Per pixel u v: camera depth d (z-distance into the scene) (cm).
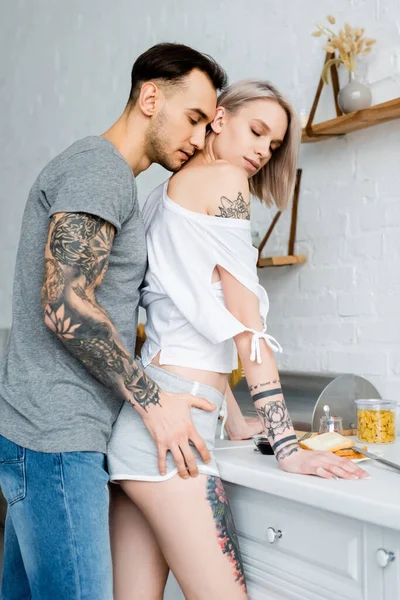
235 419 189
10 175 448
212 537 142
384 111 216
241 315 147
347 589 131
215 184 150
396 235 227
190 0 317
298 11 263
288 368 265
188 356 149
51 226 134
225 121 176
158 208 160
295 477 140
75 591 132
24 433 136
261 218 280
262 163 178
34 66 430
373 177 235
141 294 160
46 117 417
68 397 137
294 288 264
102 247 135
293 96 265
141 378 139
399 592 120
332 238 249
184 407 142
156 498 142
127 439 145
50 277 131
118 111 360
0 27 463
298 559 143
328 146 252
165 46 160
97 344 132
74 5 397
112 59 366
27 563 137
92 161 141
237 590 143
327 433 164
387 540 122
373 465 153
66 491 133
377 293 232
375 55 234
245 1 287
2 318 442
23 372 141
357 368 238
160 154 162
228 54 297
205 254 147
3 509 350
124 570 159
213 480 145
